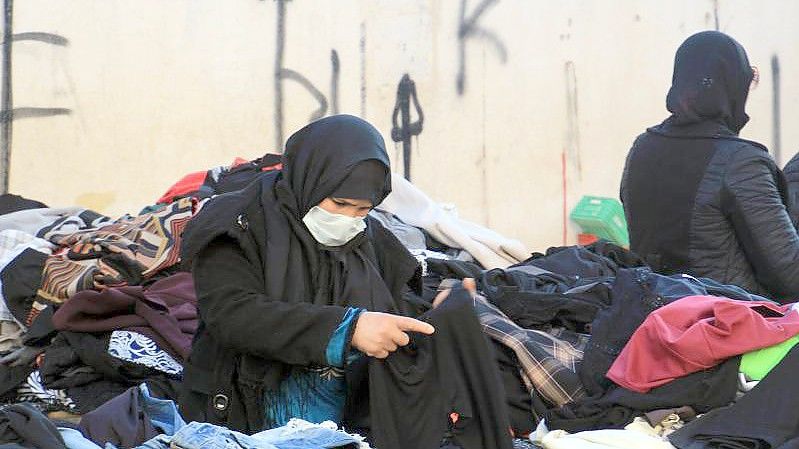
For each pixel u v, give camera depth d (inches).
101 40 315.6
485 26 347.9
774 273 195.8
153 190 321.7
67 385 202.7
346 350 142.3
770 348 164.7
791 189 229.0
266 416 151.3
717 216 199.5
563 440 159.0
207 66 325.1
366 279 152.8
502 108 350.9
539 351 177.0
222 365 150.9
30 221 247.3
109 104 316.8
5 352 214.1
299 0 332.5
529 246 355.6
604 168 361.7
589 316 187.3
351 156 148.0
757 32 378.0
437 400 145.3
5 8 307.1
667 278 187.0
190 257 147.3
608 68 360.5
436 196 347.3
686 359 163.3
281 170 155.6
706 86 203.3
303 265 150.7
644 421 164.2
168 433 155.9
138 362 200.8
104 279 215.2
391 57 341.4
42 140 312.2
